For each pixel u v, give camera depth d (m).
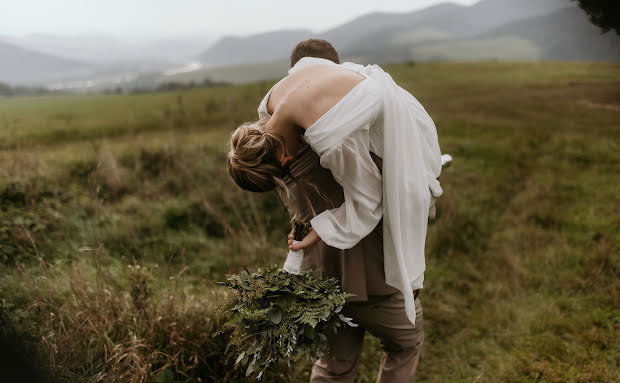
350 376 1.53
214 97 13.02
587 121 5.81
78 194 3.79
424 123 1.32
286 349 1.17
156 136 6.82
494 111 7.79
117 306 1.85
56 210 3.36
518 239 3.37
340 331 1.45
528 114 6.90
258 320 1.21
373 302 1.38
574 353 2.05
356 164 1.11
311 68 1.24
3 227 2.78
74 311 1.77
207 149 5.22
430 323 2.46
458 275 3.01
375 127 1.19
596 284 2.61
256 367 1.21
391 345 1.51
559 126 6.04
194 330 1.81
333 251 1.33
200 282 2.60
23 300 1.87
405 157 1.18
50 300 1.77
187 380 1.66
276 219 3.72
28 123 7.53
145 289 1.89
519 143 6.01
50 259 2.63
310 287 1.23
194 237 3.37
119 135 7.42
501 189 4.65
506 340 2.23
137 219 3.55
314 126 1.07
